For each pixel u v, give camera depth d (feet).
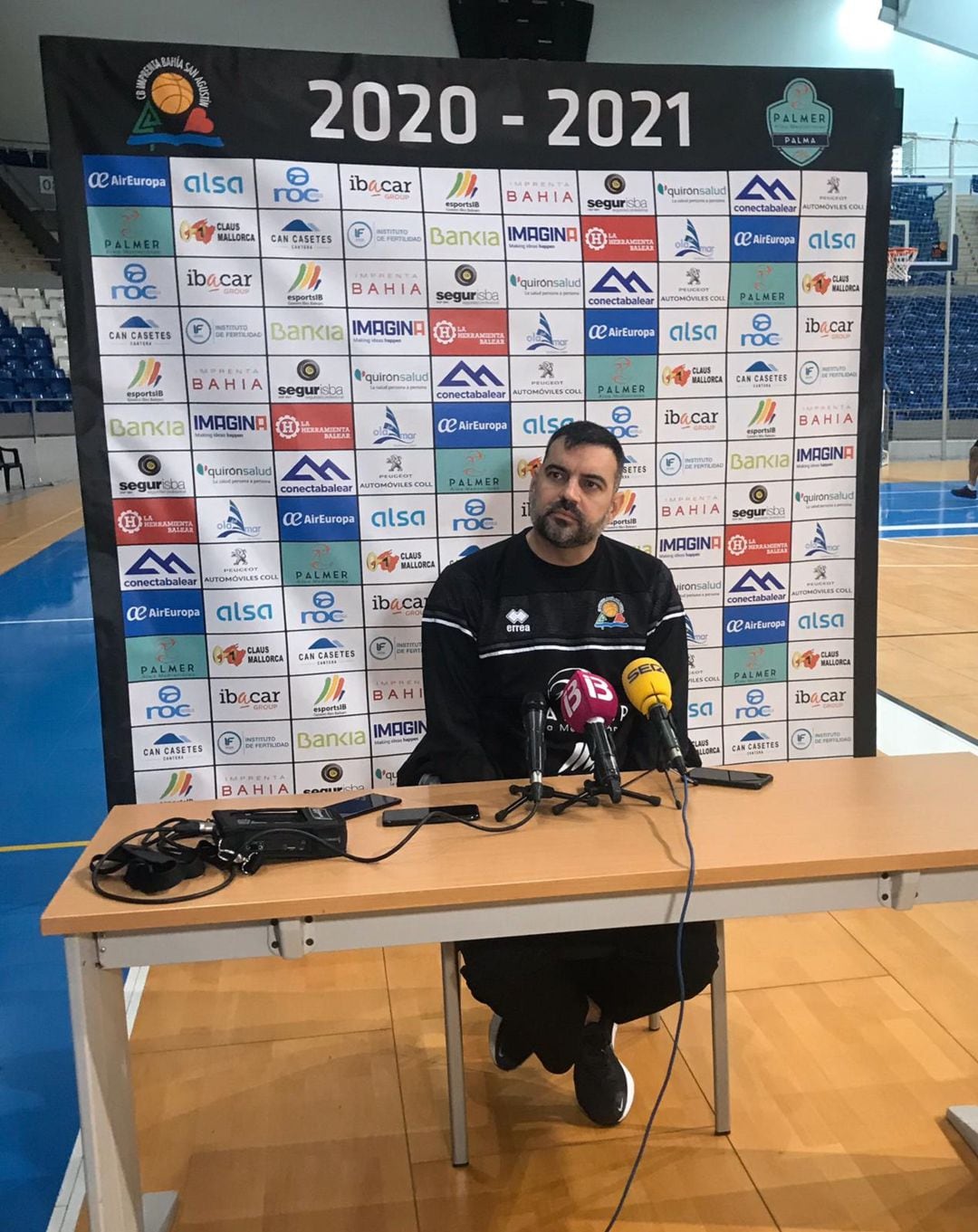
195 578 7.66
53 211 42.39
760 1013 7.62
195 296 7.32
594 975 6.38
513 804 5.67
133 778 7.82
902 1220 5.70
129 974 8.20
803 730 8.75
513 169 7.58
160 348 7.35
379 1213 5.79
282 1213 5.79
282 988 8.05
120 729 7.74
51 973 8.21
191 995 7.95
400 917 4.74
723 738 8.64
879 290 8.24
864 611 8.65
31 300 43.19
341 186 7.38
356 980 8.17
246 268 7.35
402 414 7.72
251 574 7.73
